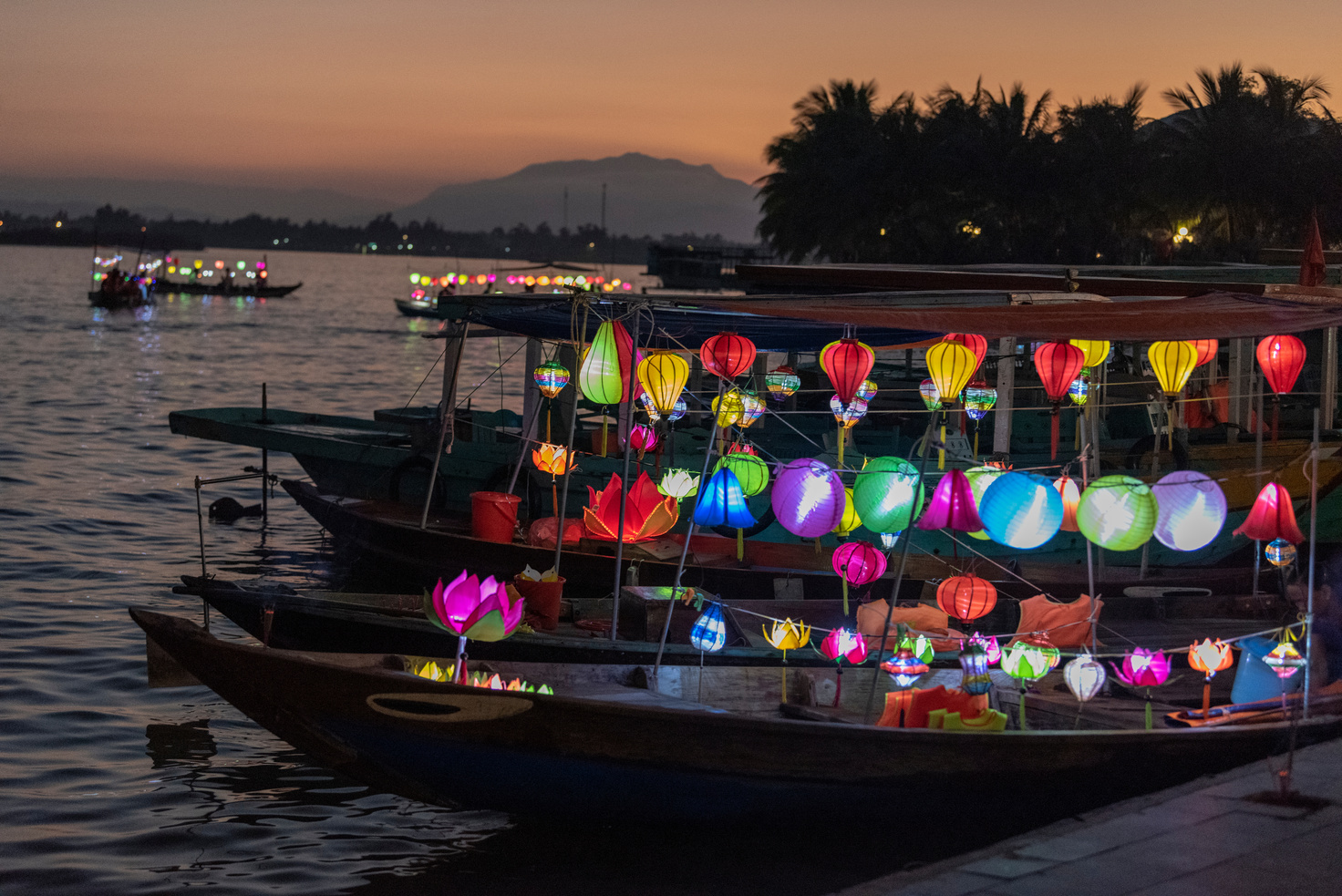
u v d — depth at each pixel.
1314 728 8.20
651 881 7.93
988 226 55.50
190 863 8.41
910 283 14.85
